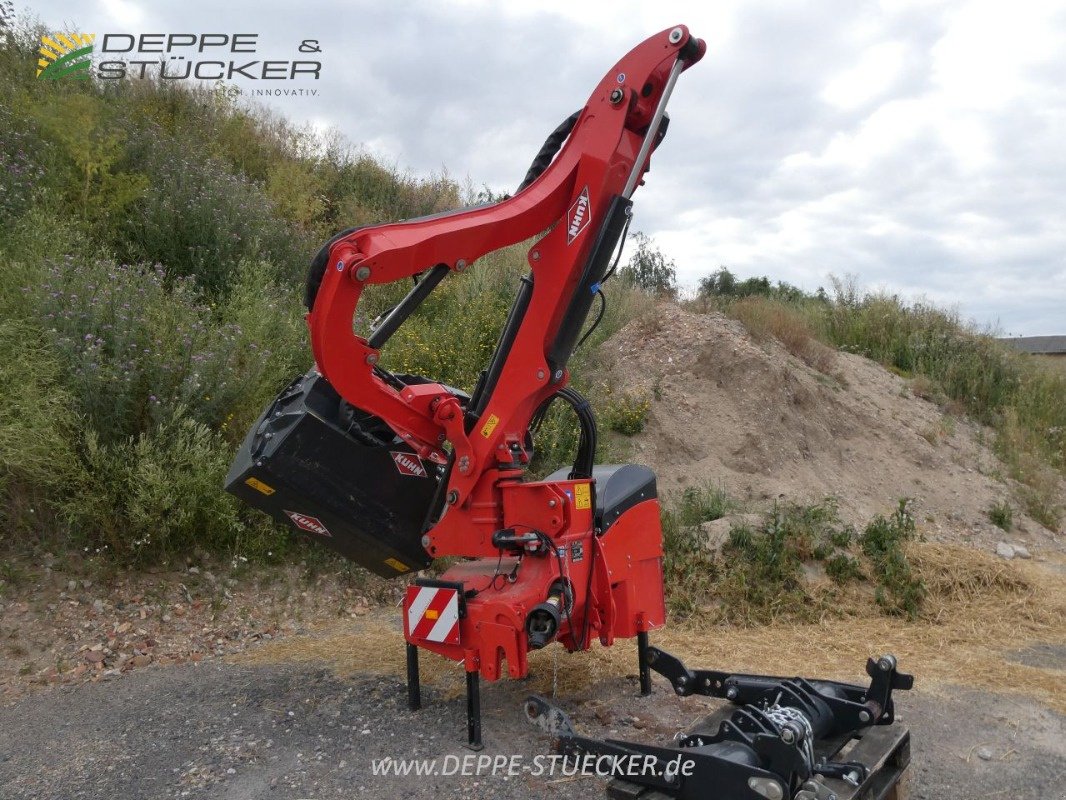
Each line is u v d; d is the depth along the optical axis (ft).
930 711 15.24
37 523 19.04
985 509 31.63
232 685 15.75
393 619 19.83
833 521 24.95
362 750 13.03
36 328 20.21
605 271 13.98
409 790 11.83
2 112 30.17
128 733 13.66
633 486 15.52
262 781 12.07
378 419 14.61
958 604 22.31
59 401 19.19
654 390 31.14
